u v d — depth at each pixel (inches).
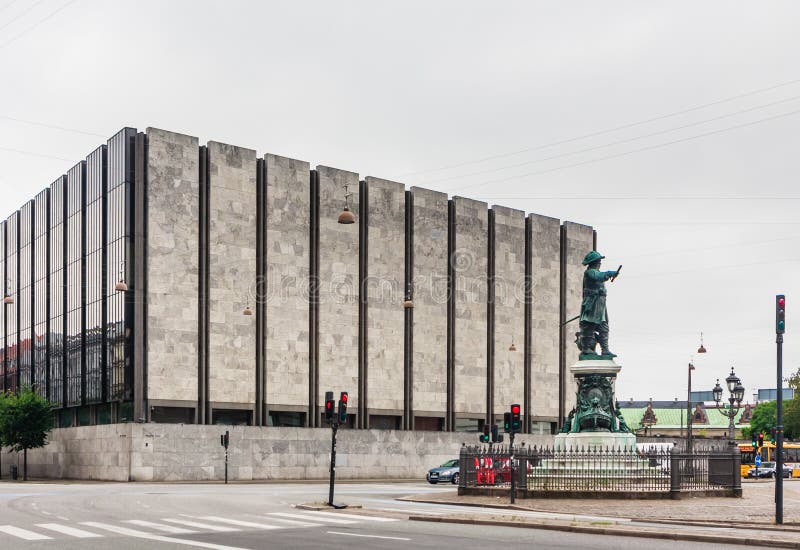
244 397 2650.1
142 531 832.3
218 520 971.3
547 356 3373.5
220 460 2551.7
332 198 2869.1
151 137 2559.1
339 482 2463.1
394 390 2938.0
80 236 2800.2
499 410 3196.4
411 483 2365.9
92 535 784.3
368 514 1082.7
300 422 2763.3
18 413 2598.4
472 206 3201.3
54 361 2940.5
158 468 2442.2
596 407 1505.9
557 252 3459.6
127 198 2536.9
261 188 2746.1
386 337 2938.0
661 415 6299.2
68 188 2913.4
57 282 2950.3
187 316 2576.3
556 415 3376.0
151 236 2534.5
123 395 2492.6
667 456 1370.6
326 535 802.2
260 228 2736.2
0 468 3065.9
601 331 1545.3
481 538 787.4
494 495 1392.7
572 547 713.6
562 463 1448.1
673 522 979.9
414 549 690.8
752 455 3567.9
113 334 2566.4
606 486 1371.8
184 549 674.2
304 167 2822.3
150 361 2501.2
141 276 2516.0
